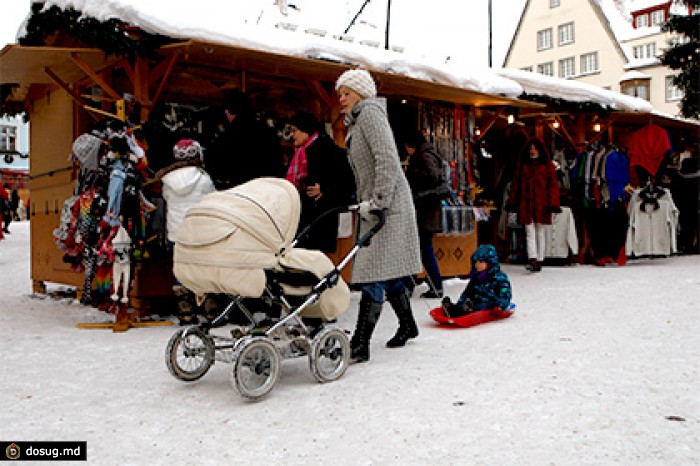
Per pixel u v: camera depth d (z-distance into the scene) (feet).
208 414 9.89
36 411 10.12
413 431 8.84
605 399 10.09
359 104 13.32
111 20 16.90
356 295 23.52
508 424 9.03
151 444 8.61
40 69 20.81
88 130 22.16
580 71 150.92
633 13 151.43
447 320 16.78
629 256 36.52
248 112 17.92
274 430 9.07
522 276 28.99
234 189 11.64
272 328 11.21
